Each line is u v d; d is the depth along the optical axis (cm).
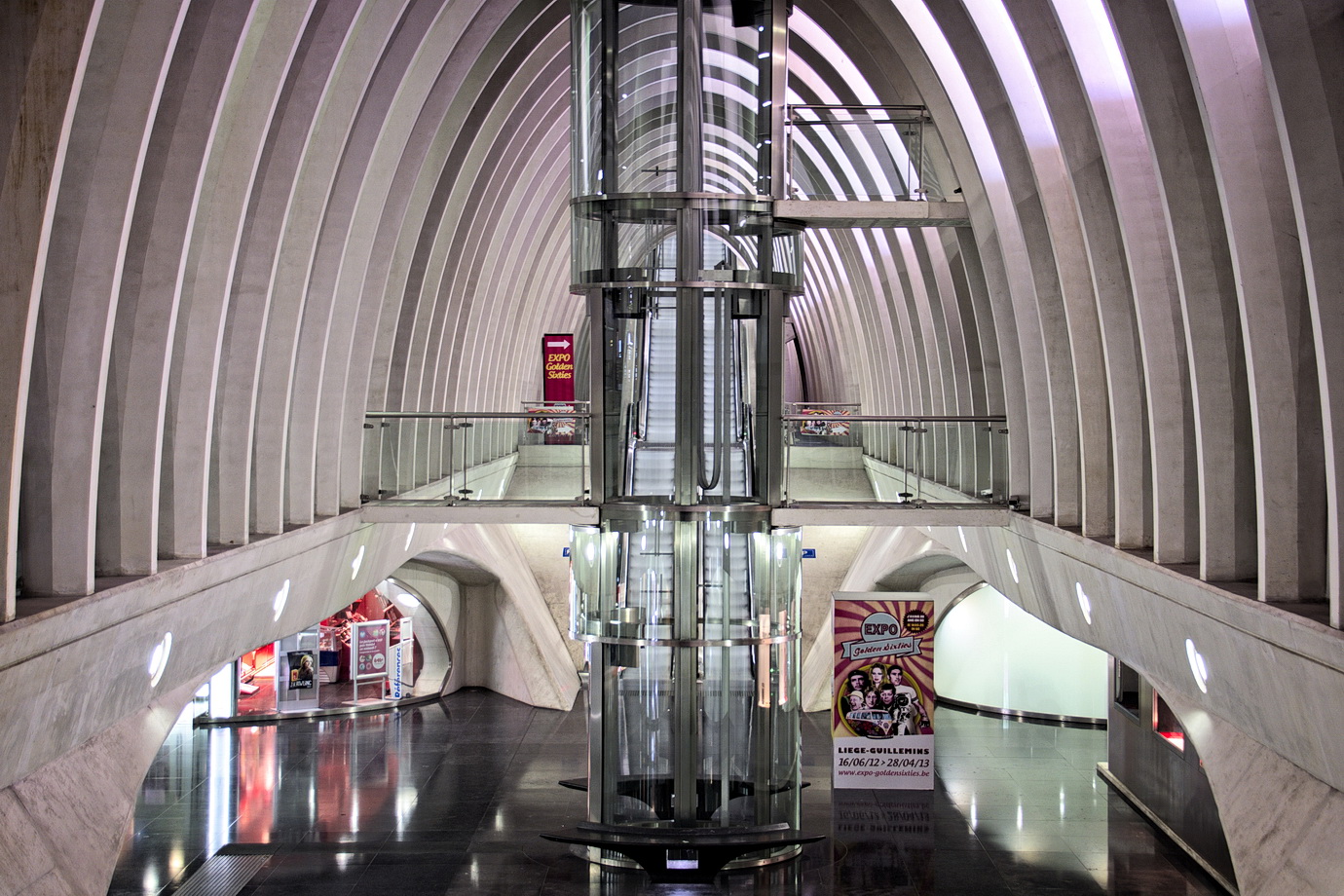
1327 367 789
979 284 1770
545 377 2452
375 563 1866
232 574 1214
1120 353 1260
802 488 1627
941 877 1497
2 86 730
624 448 1602
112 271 879
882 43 1788
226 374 1259
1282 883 888
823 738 2341
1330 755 861
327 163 1366
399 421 1742
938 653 2652
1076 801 1850
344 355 1590
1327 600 920
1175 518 1167
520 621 2717
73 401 887
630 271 1569
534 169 2453
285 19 1092
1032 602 1697
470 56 1655
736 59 1570
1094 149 1239
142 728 1055
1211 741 1107
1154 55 992
